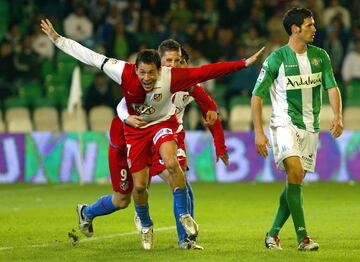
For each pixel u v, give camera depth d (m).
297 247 27.62
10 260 25.11
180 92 27.88
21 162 58.22
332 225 34.00
